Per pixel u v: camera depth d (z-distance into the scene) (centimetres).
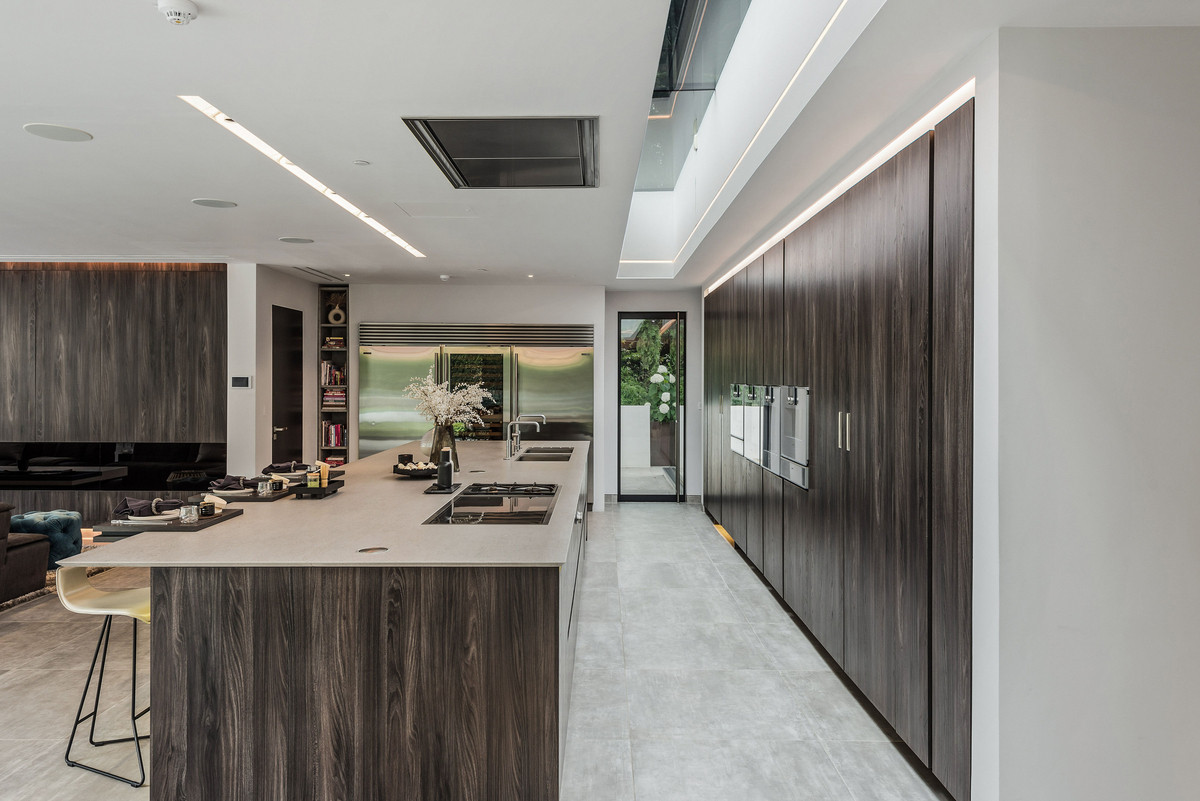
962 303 220
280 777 228
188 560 222
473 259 582
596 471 766
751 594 481
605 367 817
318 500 333
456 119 267
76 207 407
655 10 192
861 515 308
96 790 247
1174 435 205
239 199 388
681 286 764
